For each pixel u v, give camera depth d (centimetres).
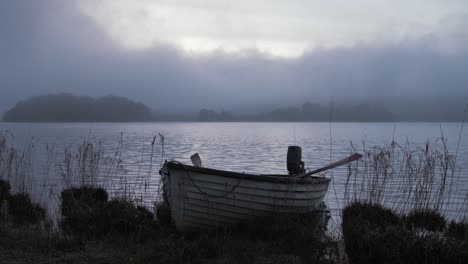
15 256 773
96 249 838
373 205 1155
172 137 8844
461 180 2191
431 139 7869
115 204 1076
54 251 814
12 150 1365
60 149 4084
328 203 1530
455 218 1198
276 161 3628
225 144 6238
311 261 812
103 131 12456
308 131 14350
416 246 829
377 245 836
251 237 949
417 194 1129
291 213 1062
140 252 820
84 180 1340
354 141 7212
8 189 1312
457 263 799
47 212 1166
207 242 859
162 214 1095
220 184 953
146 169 2525
